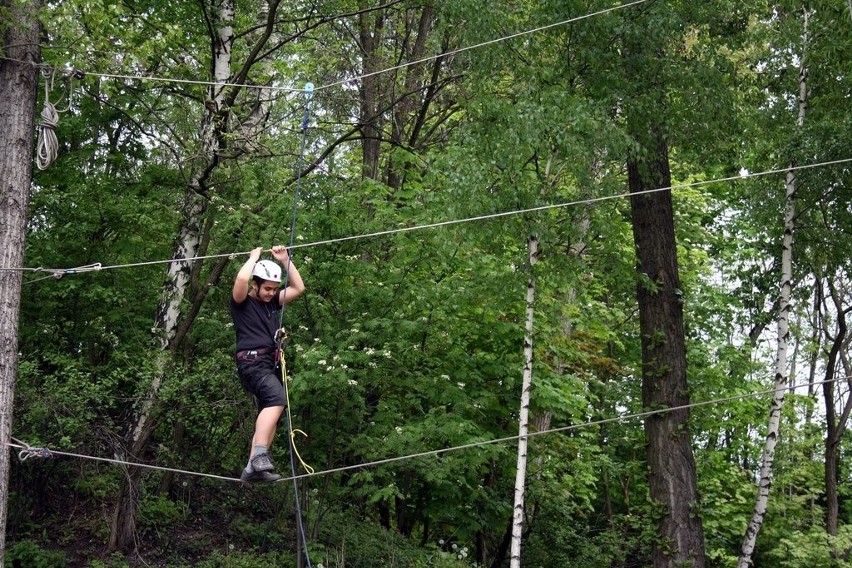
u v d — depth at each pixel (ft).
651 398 46.93
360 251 48.93
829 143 48.65
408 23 70.64
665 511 45.75
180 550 47.67
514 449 53.01
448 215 43.52
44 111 34.63
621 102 44.91
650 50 44.45
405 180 59.72
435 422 46.96
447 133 65.72
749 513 72.43
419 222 49.06
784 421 74.79
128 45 37.60
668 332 46.88
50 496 49.49
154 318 55.01
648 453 46.96
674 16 43.62
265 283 24.50
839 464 90.43
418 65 65.16
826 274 56.29
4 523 33.17
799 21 52.01
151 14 52.65
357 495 47.01
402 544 53.42
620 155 43.42
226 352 49.11
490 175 43.73
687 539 45.47
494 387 53.26
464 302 48.03
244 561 46.32
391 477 50.24
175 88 50.96
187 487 52.01
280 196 48.01
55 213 51.34
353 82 67.67
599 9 43.96
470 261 49.24
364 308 47.55
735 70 48.29
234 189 51.72
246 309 24.68
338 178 51.65
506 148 43.11
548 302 49.21
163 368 46.01
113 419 49.29
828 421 70.38
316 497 50.72
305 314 47.57
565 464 59.26
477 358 52.08
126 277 52.31
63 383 45.39
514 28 45.65
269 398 24.00
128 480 45.75
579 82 47.37
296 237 47.06
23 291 50.03
